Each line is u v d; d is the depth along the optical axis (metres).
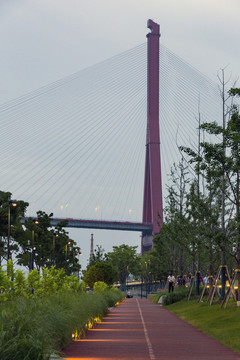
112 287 175.25
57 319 37.28
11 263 56.09
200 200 83.50
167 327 59.94
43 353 27.14
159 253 178.75
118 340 45.06
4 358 25.69
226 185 85.19
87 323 54.12
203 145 70.62
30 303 37.38
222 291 80.12
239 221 72.06
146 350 38.38
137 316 80.38
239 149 70.62
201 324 61.53
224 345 42.41
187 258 146.12
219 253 93.75
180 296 113.12
